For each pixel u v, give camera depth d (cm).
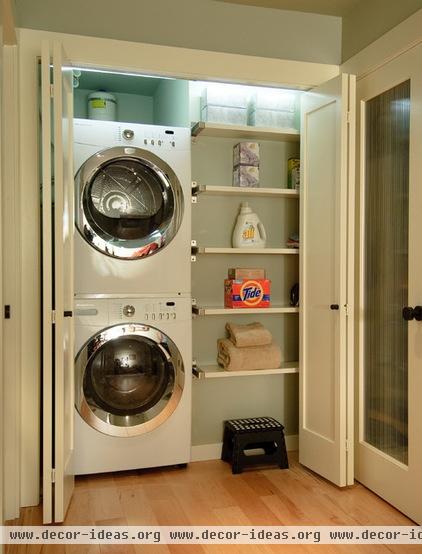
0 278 153
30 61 227
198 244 292
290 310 284
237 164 289
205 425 293
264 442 275
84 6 237
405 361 224
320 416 260
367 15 251
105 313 252
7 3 179
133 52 242
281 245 307
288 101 294
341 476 242
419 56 210
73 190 238
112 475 264
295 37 267
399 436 226
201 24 253
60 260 203
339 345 243
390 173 234
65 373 214
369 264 250
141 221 261
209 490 245
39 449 232
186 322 266
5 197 217
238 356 274
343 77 240
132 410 260
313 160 267
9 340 217
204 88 282
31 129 227
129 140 258
